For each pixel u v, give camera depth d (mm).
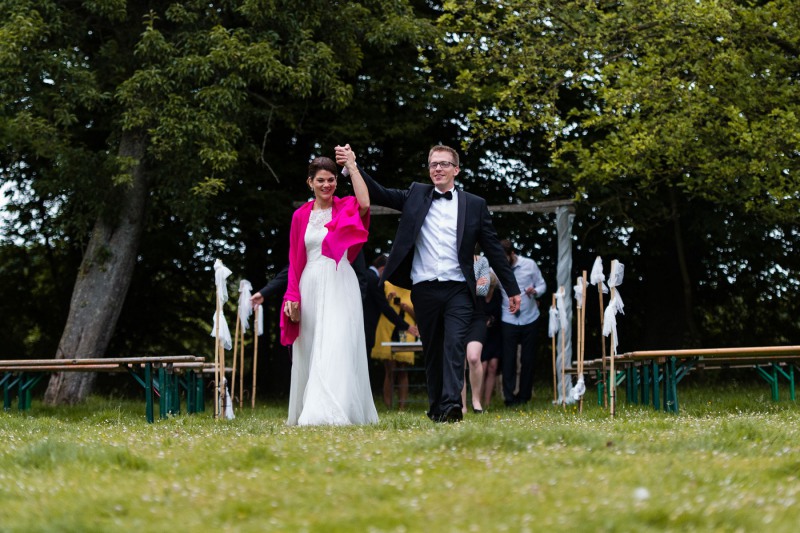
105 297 19906
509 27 19875
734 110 17641
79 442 7137
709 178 19031
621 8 19453
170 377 13258
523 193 24406
